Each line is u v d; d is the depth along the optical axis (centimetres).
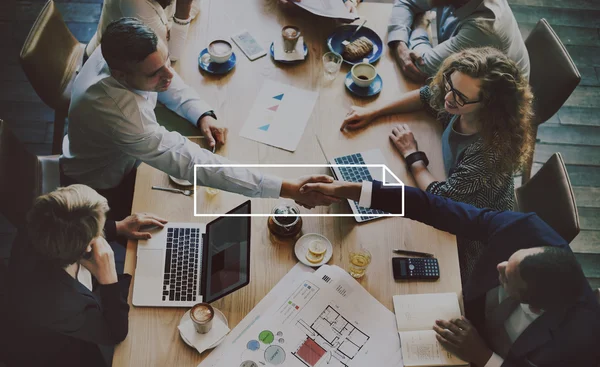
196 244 185
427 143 220
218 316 170
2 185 193
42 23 234
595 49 371
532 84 250
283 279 180
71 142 209
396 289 181
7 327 164
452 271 185
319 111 226
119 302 167
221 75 234
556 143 331
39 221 157
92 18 353
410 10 259
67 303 162
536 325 170
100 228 165
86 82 192
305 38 251
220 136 212
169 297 173
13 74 328
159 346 164
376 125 224
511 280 168
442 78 206
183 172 196
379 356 167
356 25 257
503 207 206
